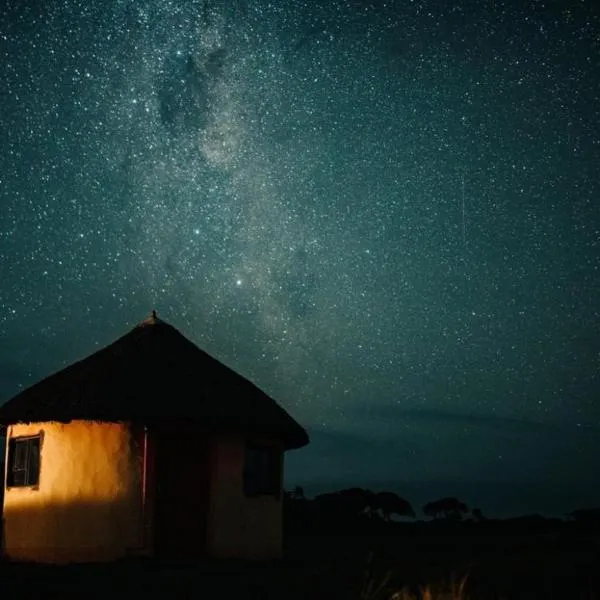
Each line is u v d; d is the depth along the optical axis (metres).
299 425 17.70
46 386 17.19
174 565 15.05
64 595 11.41
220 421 16.25
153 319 17.92
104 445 16.28
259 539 16.94
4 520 17.36
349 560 15.93
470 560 15.85
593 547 20.08
